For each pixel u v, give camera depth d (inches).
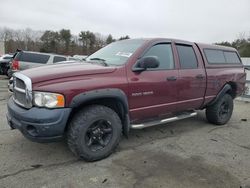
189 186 124.9
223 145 182.4
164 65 176.7
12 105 144.3
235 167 147.3
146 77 162.1
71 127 137.3
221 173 139.2
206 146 178.9
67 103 130.2
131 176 132.4
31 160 146.6
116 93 145.9
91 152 143.3
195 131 212.4
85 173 134.0
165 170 140.0
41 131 126.9
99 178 129.5
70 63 161.3
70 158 150.5
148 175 134.0
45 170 135.7
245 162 154.7
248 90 382.9
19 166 139.0
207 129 219.5
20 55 455.8
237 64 249.6
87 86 135.5
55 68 144.6
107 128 149.2
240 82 246.5
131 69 156.6
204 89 205.8
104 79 143.1
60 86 129.3
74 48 2159.2
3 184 121.3
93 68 144.9
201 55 207.5
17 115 133.3
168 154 161.8
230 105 237.1
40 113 126.6
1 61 633.6
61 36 2177.7
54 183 123.8
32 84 129.3
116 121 151.2
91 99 136.9
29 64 458.0
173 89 179.3
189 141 187.5
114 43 194.5
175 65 183.2
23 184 122.0
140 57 163.0
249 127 233.3
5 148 161.5
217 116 227.3
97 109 142.8
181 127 221.9
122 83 149.4
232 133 212.1
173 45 186.4
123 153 160.2
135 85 155.7
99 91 138.9
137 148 169.6
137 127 163.6
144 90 161.0
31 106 130.1
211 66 213.2
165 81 172.4
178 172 138.3
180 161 152.1
